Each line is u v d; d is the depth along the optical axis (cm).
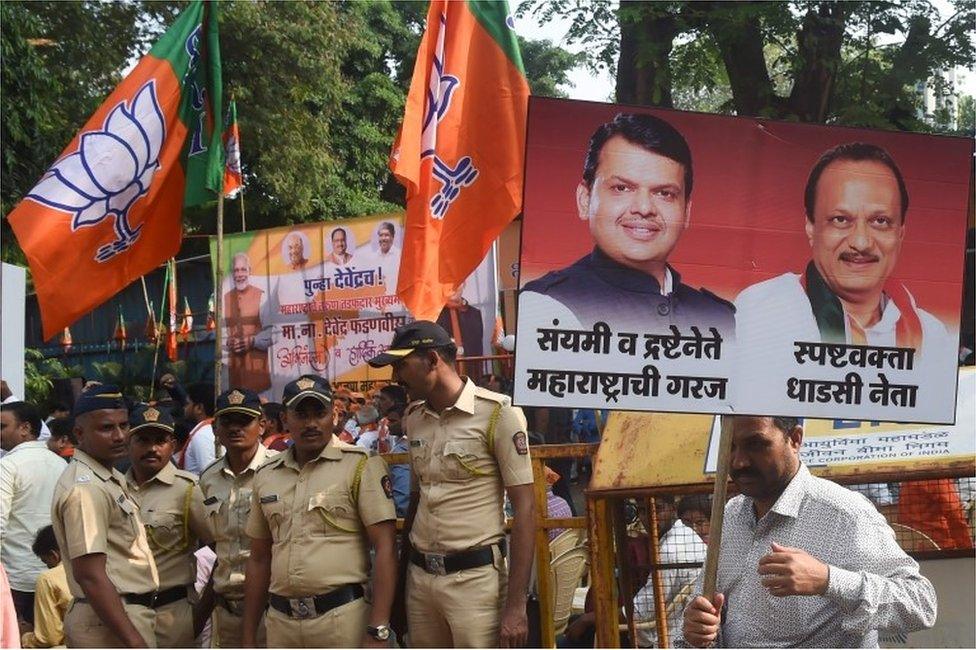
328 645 503
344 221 1200
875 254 391
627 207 384
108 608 517
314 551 505
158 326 1720
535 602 540
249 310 1244
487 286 1070
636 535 506
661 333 383
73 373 1983
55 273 737
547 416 1066
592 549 482
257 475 531
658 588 491
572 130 383
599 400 381
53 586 701
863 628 375
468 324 1075
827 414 388
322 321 1207
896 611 378
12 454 761
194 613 590
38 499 757
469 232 660
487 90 667
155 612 565
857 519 393
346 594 506
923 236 393
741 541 411
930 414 391
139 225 768
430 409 496
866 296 390
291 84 2159
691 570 491
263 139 2141
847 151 392
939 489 498
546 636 511
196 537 588
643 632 498
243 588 564
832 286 389
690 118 387
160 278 2053
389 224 1181
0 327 848
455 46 664
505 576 490
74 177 746
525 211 382
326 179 2244
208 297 2012
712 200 386
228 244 1254
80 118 2053
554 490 691
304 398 510
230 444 571
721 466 380
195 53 783
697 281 385
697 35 1580
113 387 545
